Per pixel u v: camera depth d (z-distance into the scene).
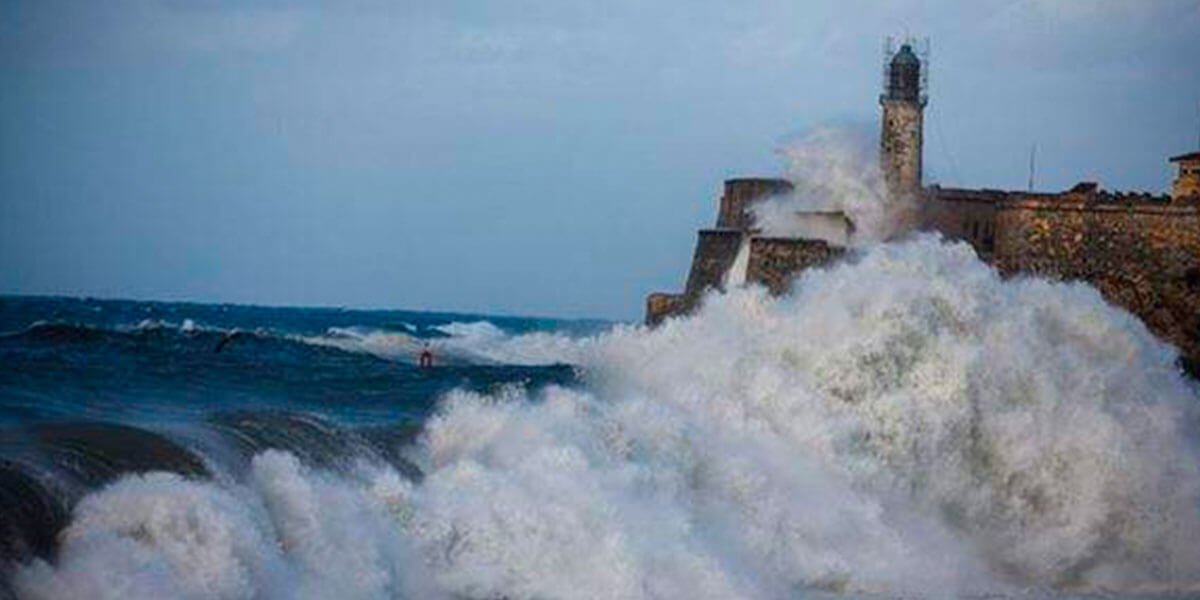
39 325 112.94
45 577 36.91
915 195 125.31
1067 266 117.69
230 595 38.97
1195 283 114.62
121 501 39.06
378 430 54.53
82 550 37.81
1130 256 116.44
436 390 78.50
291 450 48.28
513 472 49.91
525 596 46.28
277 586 40.66
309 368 91.75
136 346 105.25
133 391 70.19
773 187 126.56
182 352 100.12
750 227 122.25
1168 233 115.69
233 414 53.59
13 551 37.09
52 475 40.44
